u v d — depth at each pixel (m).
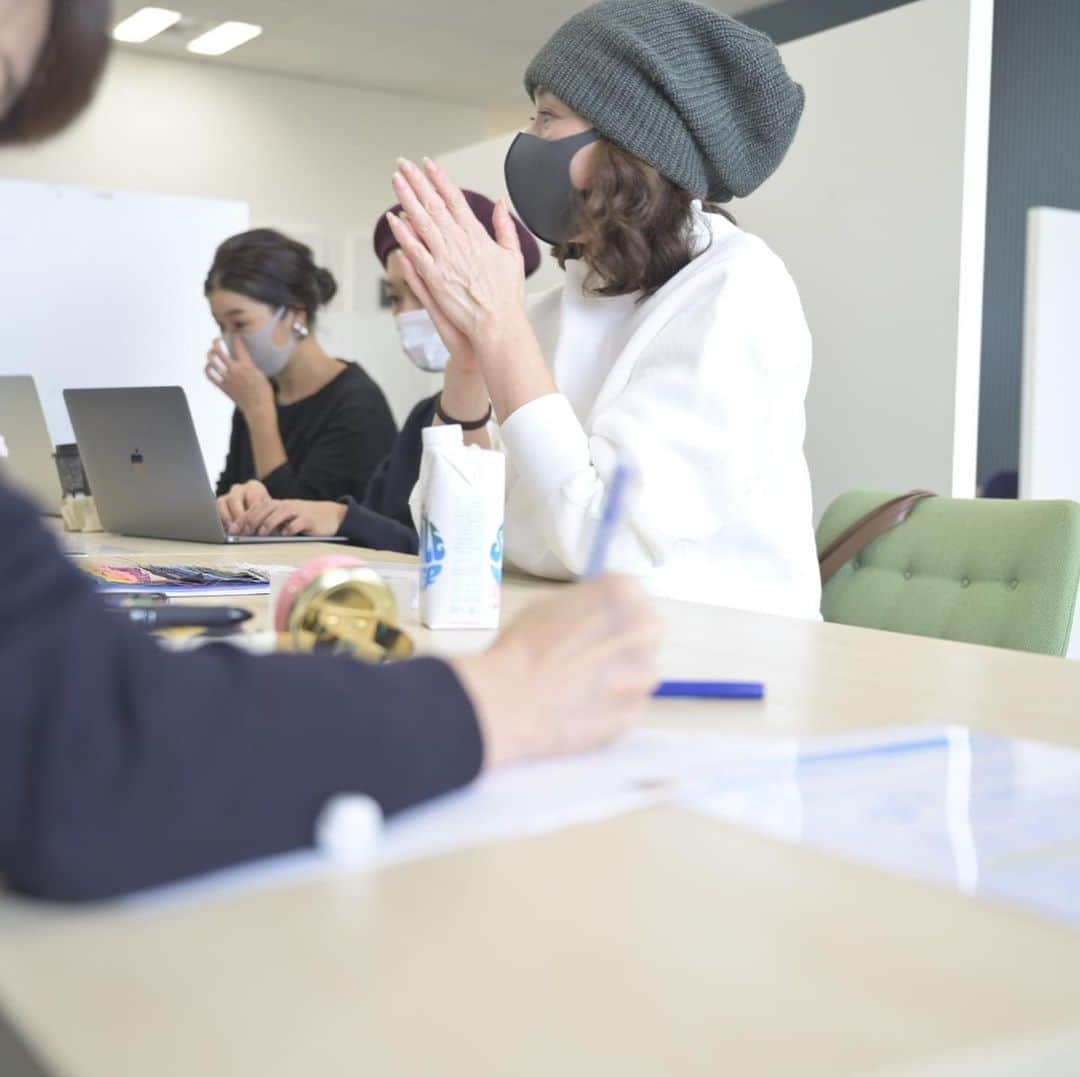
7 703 0.43
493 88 8.84
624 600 0.64
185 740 0.45
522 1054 0.33
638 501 1.38
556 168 1.62
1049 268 3.34
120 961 0.39
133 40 7.87
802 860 0.49
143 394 1.92
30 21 0.57
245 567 1.47
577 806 0.55
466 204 1.52
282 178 8.70
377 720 0.50
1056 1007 0.36
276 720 0.47
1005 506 1.63
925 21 2.58
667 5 1.58
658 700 0.81
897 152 2.65
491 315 1.49
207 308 3.32
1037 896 0.46
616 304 1.72
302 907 0.43
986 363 7.05
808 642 1.07
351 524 2.07
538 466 1.44
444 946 0.40
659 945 0.40
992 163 7.00
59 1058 0.33
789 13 7.32
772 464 1.58
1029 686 0.88
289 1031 0.34
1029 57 6.82
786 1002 0.36
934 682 0.89
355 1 7.09
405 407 5.45
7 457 2.59
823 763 0.64
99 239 3.20
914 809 0.56
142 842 0.43
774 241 2.95
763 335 1.49
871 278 2.72
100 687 0.44
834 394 2.82
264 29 7.61
